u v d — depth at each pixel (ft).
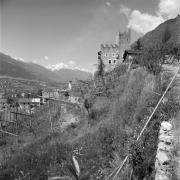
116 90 81.97
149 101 45.93
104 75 142.10
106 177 35.91
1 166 62.59
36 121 135.85
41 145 74.02
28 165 56.49
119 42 222.89
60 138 75.41
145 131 34.22
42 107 180.55
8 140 116.26
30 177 49.32
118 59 220.64
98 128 59.98
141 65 74.38
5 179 52.70
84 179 27.89
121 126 50.39
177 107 36.86
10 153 84.43
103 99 82.23
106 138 50.55
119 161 37.32
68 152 55.42
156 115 37.65
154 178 26.61
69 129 83.15
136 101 55.31
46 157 56.59
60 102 134.62
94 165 41.70
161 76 52.44
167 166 24.79
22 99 293.02
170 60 69.10
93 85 121.60
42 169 51.31
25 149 78.33
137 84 65.36
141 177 28.86
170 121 33.71
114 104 68.39
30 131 122.01
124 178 31.01
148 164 28.81
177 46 74.33
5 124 158.51
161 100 39.55
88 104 85.97
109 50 227.40
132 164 30.01
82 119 84.69
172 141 26.71
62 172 45.11
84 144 54.49
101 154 45.78
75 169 27.40
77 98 127.03
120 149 40.22
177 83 46.42
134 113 49.90
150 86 52.54
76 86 177.68
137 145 30.78
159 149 26.35
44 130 109.40
